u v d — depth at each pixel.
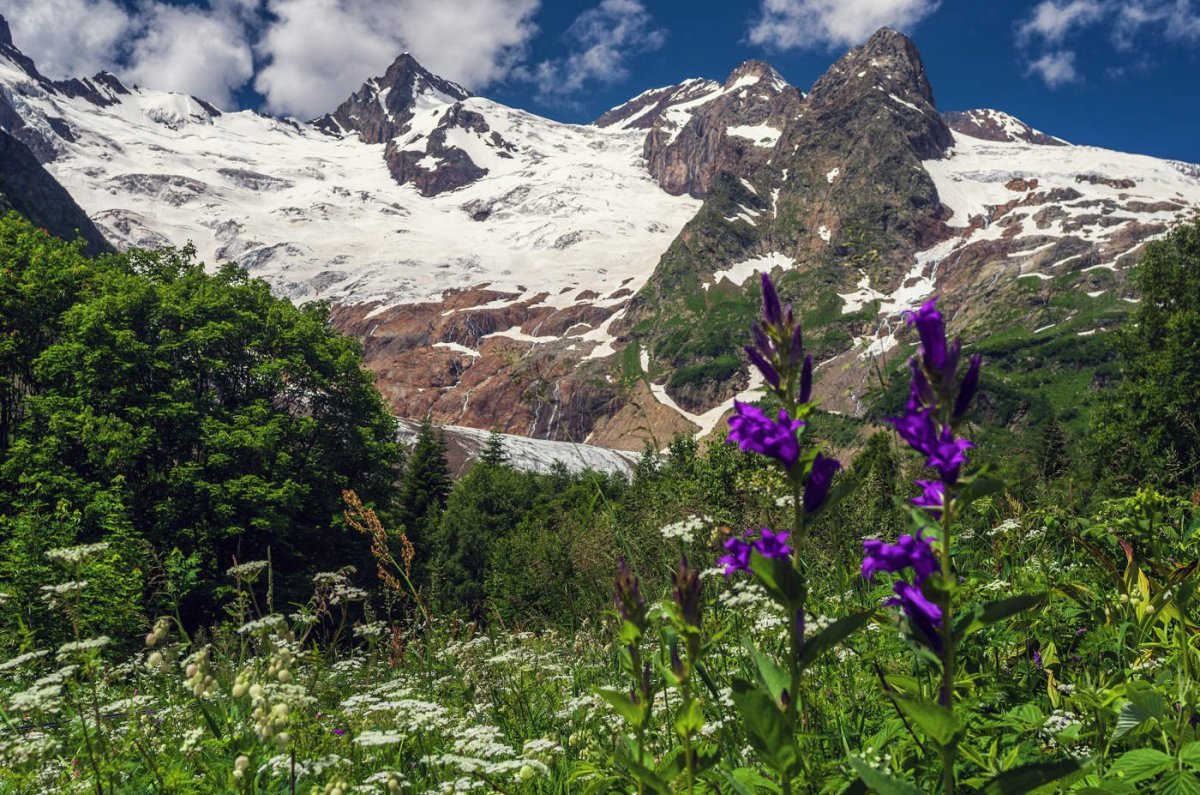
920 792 1.91
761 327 2.34
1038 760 3.15
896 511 4.40
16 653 6.07
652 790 2.72
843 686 4.06
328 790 3.29
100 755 4.05
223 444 34.06
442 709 4.48
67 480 30.62
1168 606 3.86
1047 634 4.31
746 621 4.96
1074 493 6.58
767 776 3.12
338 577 6.60
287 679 3.67
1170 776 2.54
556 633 7.15
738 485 5.45
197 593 30.31
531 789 3.93
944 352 2.07
